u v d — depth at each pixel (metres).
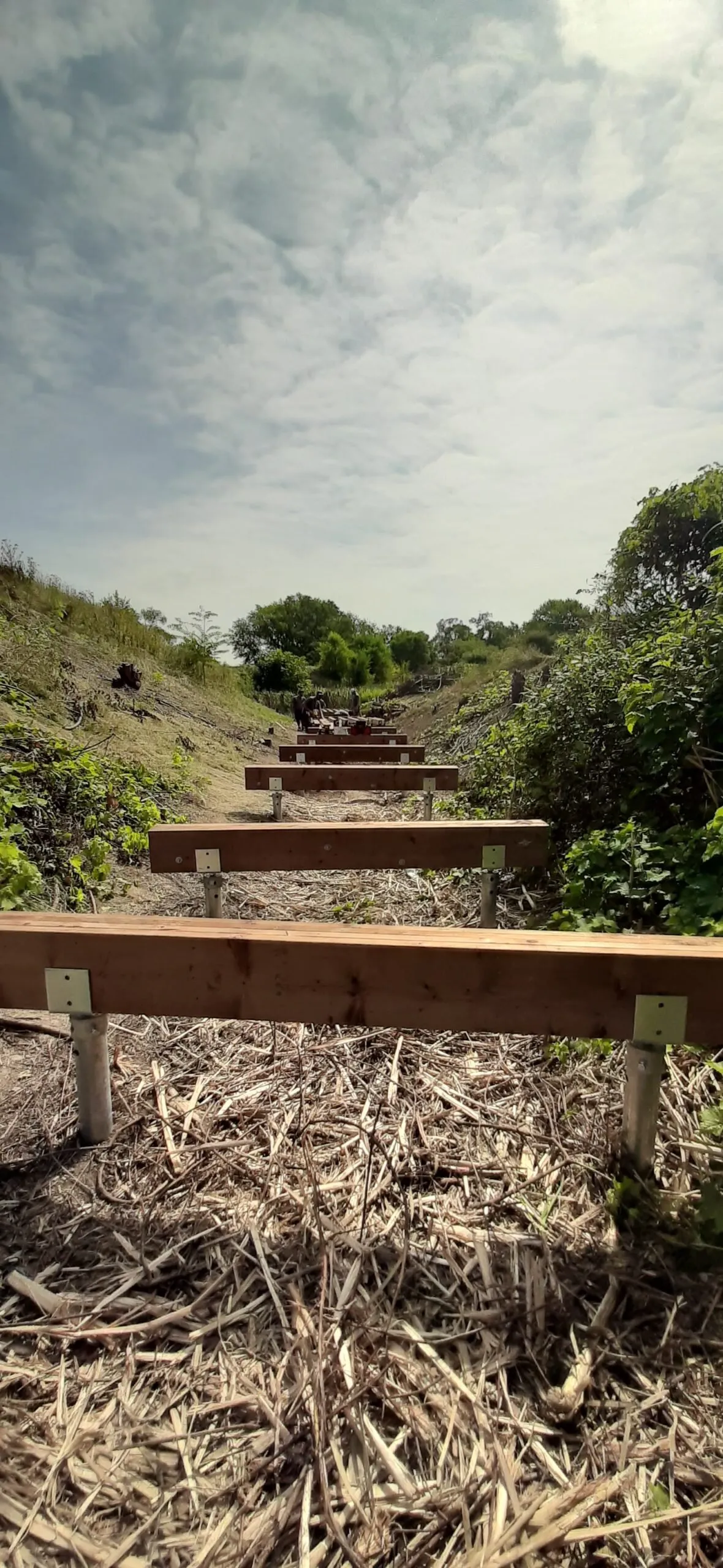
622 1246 1.50
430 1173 1.75
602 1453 1.12
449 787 5.78
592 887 3.00
